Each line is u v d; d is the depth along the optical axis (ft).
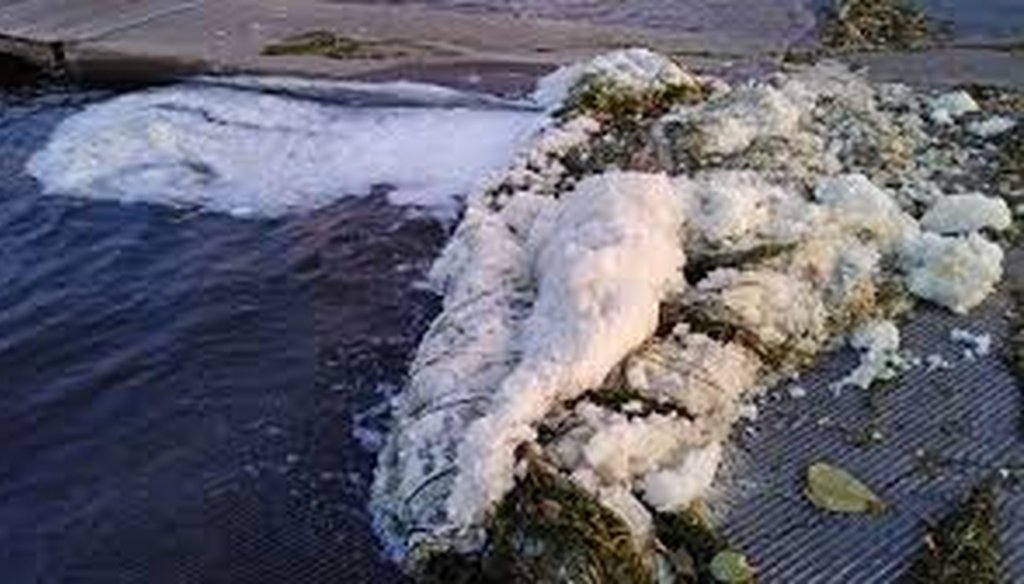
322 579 14.90
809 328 17.35
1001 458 15.40
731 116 21.77
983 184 20.57
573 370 15.61
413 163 23.15
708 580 13.91
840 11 27.32
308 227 21.79
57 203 23.00
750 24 27.20
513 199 20.13
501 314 17.37
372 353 18.65
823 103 22.85
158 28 28.30
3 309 20.27
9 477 16.90
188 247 21.54
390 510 15.33
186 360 18.86
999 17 26.91
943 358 17.03
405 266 20.51
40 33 27.94
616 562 13.66
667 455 15.06
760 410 16.33
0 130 25.79
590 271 16.72
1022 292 18.17
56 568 15.40
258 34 27.99
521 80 25.20
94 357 19.08
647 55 24.38
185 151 24.27
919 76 24.21
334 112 25.05
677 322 17.08
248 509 16.03
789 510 14.79
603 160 21.35
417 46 27.09
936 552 14.10
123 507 16.25
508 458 14.57
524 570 13.83
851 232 18.75
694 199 19.04
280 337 19.17
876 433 15.88
